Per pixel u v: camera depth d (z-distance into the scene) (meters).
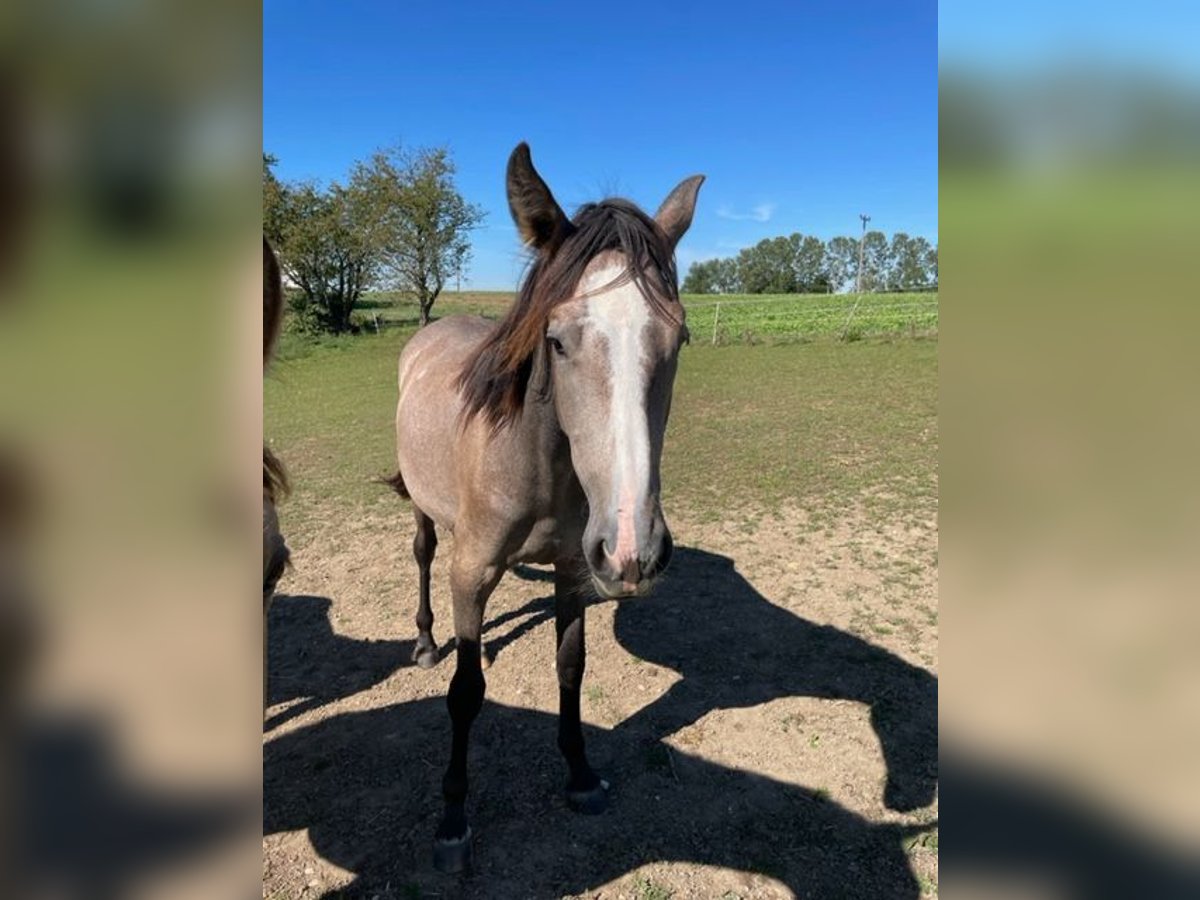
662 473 7.75
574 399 1.86
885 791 2.89
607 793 2.87
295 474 8.45
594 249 1.92
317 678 3.87
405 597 4.88
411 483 3.37
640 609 4.52
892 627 4.24
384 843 2.66
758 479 7.38
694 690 3.62
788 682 3.68
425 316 31.02
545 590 4.92
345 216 28.75
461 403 2.77
